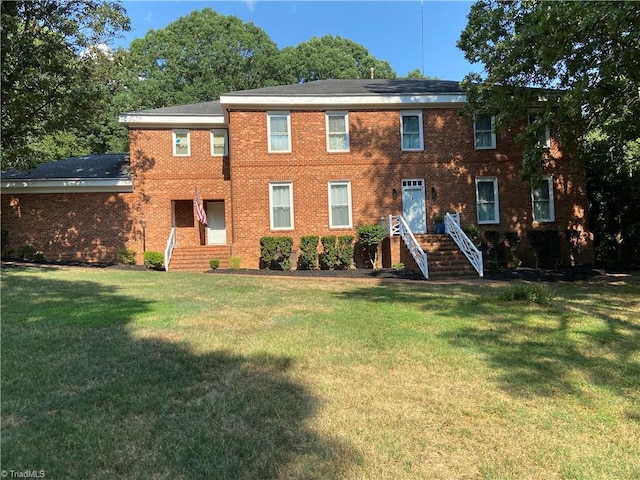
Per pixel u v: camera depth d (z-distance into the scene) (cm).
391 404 404
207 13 4125
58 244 1755
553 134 1464
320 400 406
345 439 338
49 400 386
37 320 659
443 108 1775
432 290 1083
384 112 1756
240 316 737
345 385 444
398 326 688
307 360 514
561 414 391
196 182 1847
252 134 1698
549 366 512
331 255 1631
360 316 755
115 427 343
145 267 1644
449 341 609
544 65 1122
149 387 419
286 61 4259
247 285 1134
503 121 1451
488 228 1775
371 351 555
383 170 1744
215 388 425
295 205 1708
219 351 535
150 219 1812
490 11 1467
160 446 319
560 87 1352
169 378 445
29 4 1369
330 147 1736
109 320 670
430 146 1764
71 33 1456
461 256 1516
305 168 1719
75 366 467
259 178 1700
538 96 1384
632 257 1928
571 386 454
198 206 1777
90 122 1778
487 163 1784
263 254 1620
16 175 1775
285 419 367
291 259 1666
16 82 1388
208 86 3772
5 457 297
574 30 970
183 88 3797
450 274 1419
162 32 3975
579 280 1333
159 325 654
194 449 316
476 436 351
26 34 1362
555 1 984
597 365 518
